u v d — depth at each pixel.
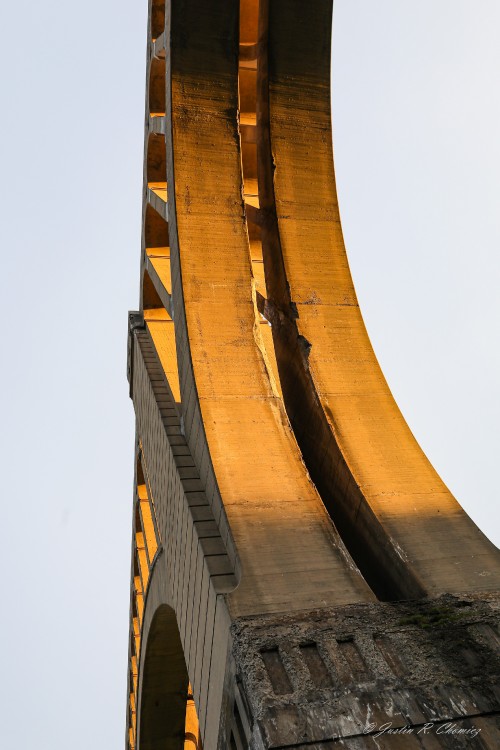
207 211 24.33
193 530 19.86
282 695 14.06
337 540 18.58
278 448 20.72
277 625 15.80
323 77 26.62
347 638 15.52
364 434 21.88
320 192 26.08
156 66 30.66
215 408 21.23
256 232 28.17
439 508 20.34
